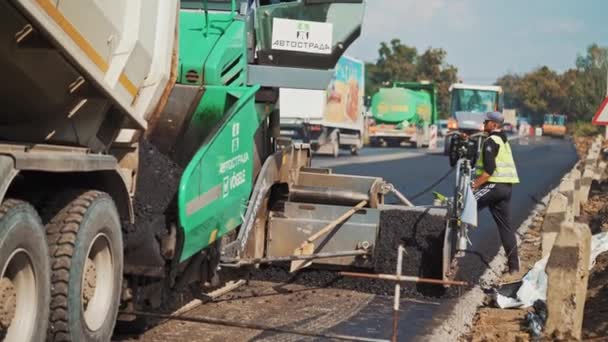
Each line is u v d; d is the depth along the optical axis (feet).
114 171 21.44
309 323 26.99
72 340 19.44
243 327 24.77
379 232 33.60
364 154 135.54
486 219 53.98
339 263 32.89
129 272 22.86
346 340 24.91
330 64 32.04
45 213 19.70
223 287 31.12
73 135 21.22
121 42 22.27
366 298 31.53
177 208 22.86
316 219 33.68
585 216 52.70
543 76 405.59
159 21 24.23
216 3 30.96
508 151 36.40
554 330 25.72
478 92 159.22
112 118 22.06
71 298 19.36
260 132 32.12
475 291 33.35
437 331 26.71
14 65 18.53
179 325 25.67
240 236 28.45
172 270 23.54
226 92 28.25
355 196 34.55
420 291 32.22
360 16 31.86
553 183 83.51
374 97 172.24
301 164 36.86
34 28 17.54
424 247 32.96
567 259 25.41
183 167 28.14
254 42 31.30
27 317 18.08
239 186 27.89
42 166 17.81
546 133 273.54
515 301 31.91
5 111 20.27
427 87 182.19
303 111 111.34
